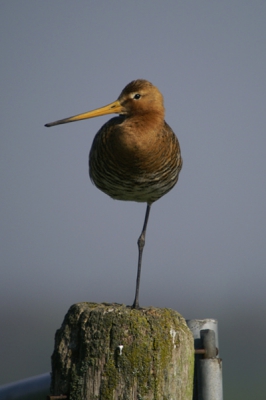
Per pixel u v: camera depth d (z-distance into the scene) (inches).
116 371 395.2
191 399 414.9
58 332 423.2
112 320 402.3
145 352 396.8
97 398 395.2
